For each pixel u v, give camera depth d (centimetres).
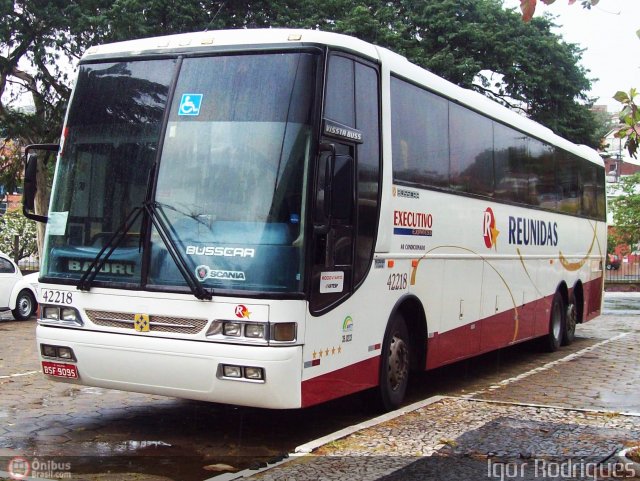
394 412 773
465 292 977
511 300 1151
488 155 1062
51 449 655
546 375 1102
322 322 654
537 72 2642
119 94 705
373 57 759
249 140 647
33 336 1550
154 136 677
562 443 659
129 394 902
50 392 909
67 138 716
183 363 625
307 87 650
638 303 2989
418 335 863
